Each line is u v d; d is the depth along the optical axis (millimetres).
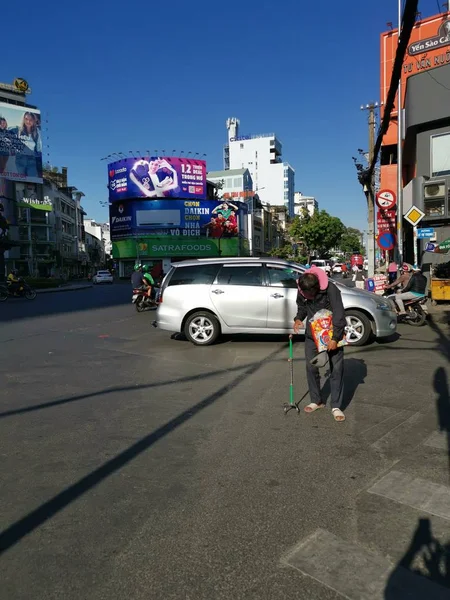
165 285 9523
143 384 6480
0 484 3600
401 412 5094
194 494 3402
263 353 8445
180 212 59656
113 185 60594
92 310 17547
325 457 3994
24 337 10844
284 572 2547
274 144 114312
